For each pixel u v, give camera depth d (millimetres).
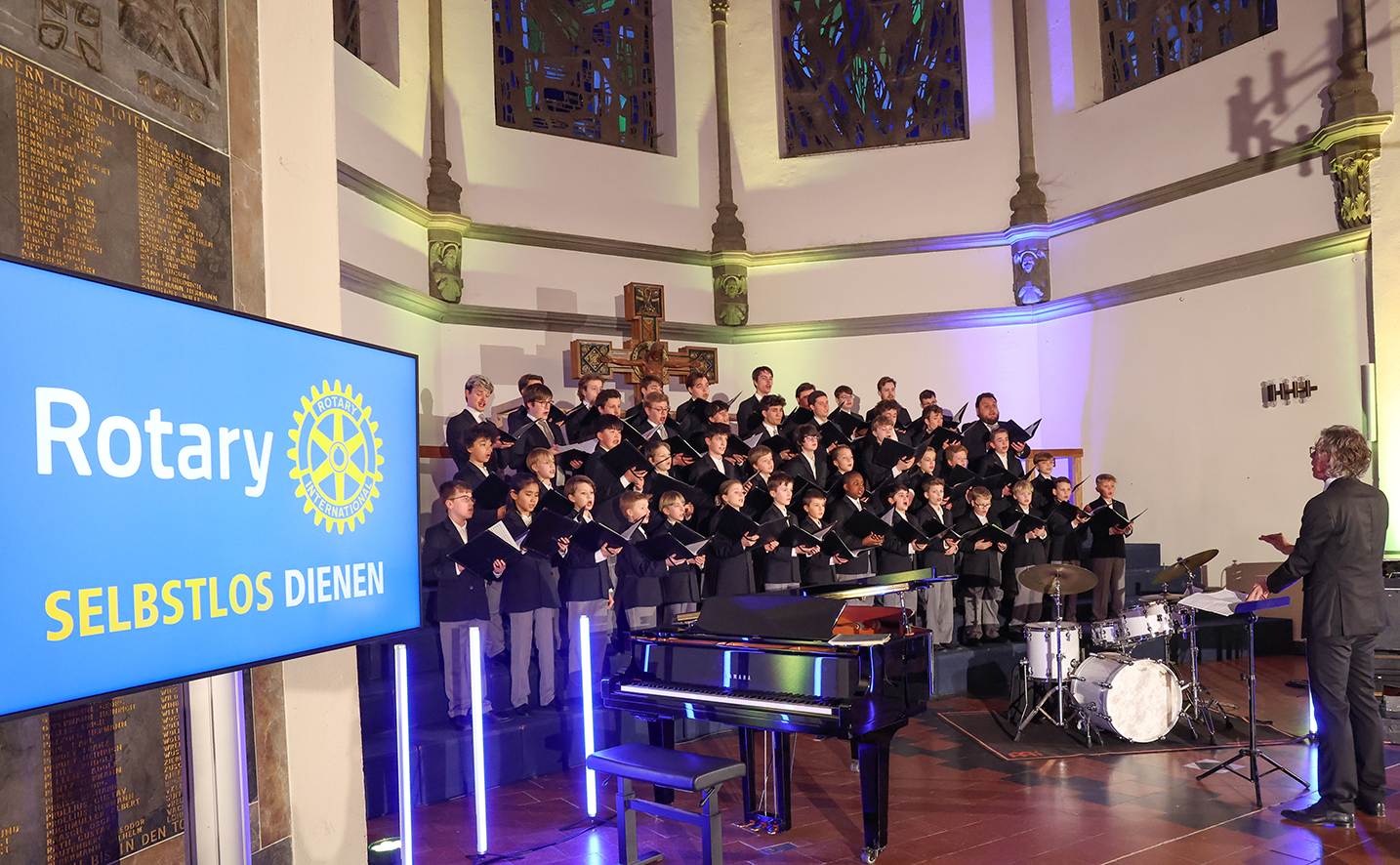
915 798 4605
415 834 4348
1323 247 7672
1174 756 5129
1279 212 8031
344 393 2762
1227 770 4836
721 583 6188
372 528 2861
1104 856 3785
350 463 2777
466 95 8727
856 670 3730
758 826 4262
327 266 3432
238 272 3012
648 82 9945
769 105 10188
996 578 7391
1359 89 7434
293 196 3281
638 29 9914
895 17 10117
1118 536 7746
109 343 2037
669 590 6070
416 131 8172
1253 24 8289
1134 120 9023
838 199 10055
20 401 1845
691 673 4188
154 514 2131
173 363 2193
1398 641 6141
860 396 9922
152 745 2604
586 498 5680
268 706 3027
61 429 1924
